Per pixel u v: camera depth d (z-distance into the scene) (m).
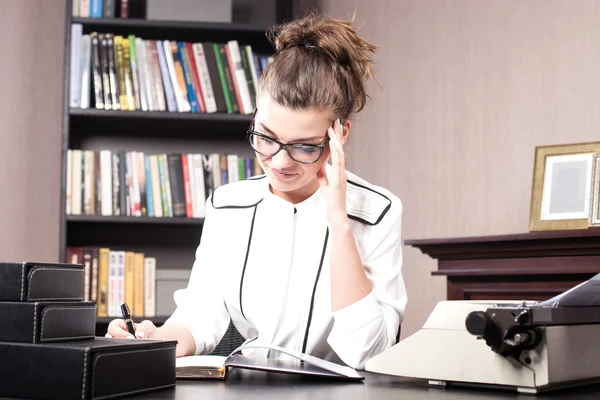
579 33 3.05
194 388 1.17
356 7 3.78
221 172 3.53
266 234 1.78
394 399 1.07
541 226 2.73
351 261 1.50
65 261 3.40
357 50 1.57
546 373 1.10
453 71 3.44
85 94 3.43
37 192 3.84
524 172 3.18
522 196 3.18
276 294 1.74
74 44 3.44
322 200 1.77
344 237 1.51
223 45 3.52
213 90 3.50
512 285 2.61
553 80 3.12
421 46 3.55
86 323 1.13
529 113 3.18
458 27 3.44
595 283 1.11
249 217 1.83
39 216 3.83
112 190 3.46
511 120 3.24
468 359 1.17
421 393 1.14
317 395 1.10
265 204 1.80
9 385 1.03
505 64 3.27
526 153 3.18
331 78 1.48
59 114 3.87
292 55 1.49
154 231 3.75
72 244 3.69
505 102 3.26
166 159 3.50
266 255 1.77
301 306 1.74
